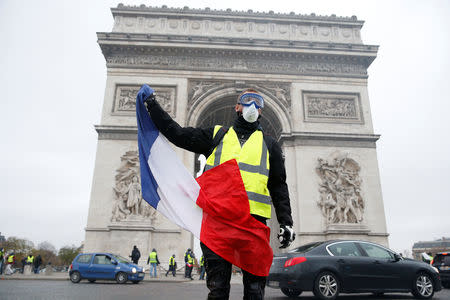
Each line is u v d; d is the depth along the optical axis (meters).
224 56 48.59
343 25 51.81
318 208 42.41
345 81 48.81
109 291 19.86
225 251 3.63
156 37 47.53
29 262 47.81
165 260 39.28
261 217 3.85
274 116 48.16
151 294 18.23
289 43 48.47
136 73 46.97
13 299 14.54
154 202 4.50
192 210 4.14
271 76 48.25
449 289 24.77
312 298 17.89
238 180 3.83
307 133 45.06
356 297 18.67
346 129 46.47
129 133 43.91
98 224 40.16
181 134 4.21
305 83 48.34
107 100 45.44
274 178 4.29
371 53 49.34
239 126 4.32
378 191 43.53
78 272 28.73
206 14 50.56
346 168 44.44
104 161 42.59
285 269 16.33
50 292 18.39
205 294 18.47
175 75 47.34
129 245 38.62
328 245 17.48
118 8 49.91
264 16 51.22
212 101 46.91
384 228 42.03
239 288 22.66
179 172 4.59
